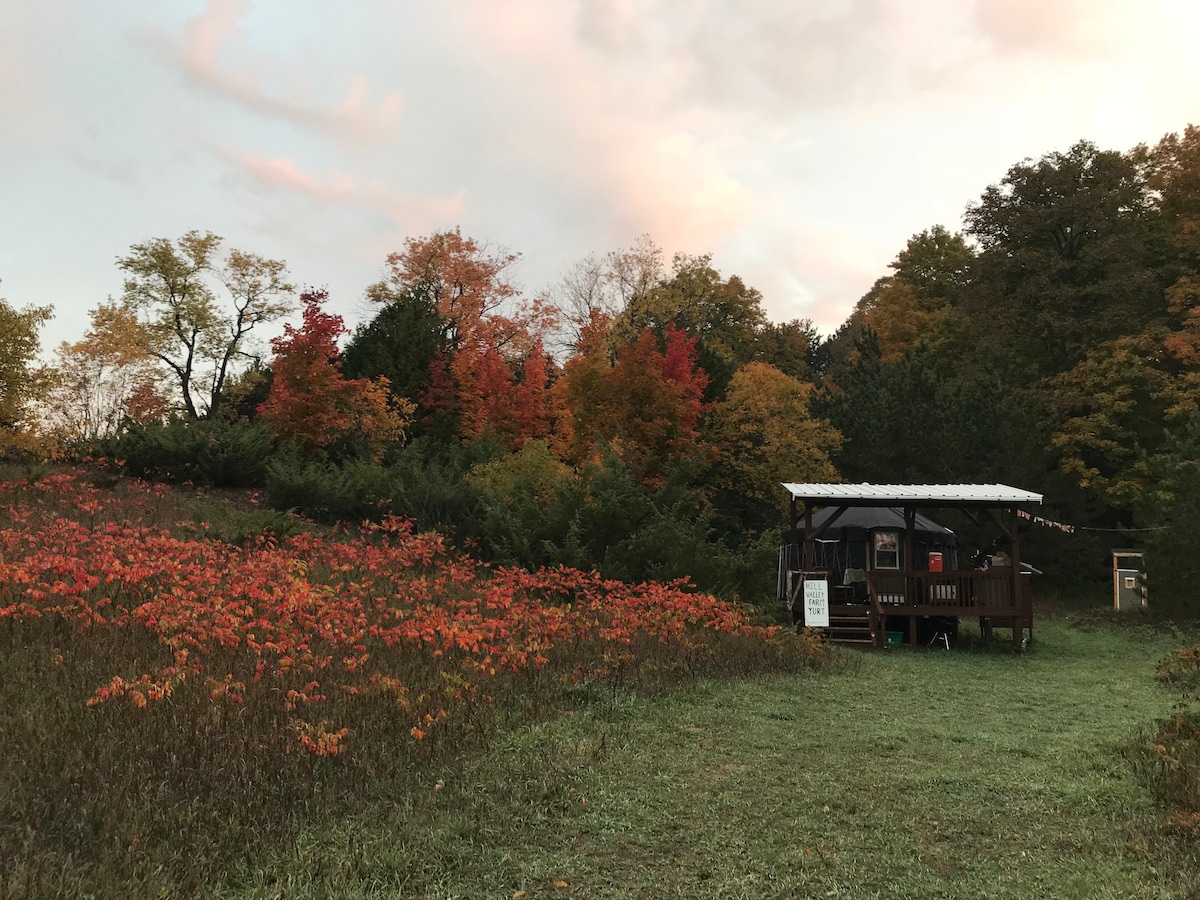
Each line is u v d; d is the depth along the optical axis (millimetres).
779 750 9188
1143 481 36031
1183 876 5711
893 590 22156
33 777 6371
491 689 10664
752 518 36719
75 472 24453
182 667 9070
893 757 9039
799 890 5688
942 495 22016
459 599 16547
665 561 21375
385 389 34000
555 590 19250
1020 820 7074
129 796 6262
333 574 16891
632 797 7418
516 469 28578
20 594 11117
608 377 32656
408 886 5590
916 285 52719
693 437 33188
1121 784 7953
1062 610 31828
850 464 35312
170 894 5137
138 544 13906
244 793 6574
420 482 25484
